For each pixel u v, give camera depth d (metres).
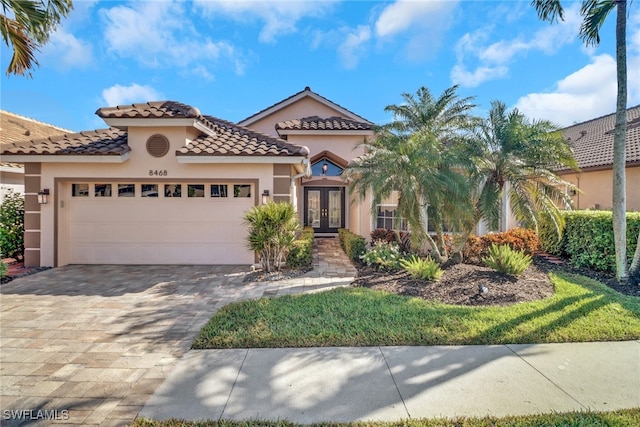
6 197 12.44
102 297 7.92
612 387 4.03
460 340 5.27
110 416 3.59
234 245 11.67
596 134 20.56
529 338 5.30
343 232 15.52
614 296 7.35
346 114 20.95
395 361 4.69
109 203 11.51
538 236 12.12
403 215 9.55
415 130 10.64
